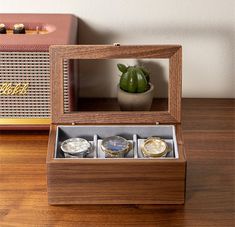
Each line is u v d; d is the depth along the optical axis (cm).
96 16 133
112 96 139
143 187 111
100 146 116
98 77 138
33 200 113
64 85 120
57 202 112
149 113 118
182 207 112
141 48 116
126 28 134
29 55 119
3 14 132
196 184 117
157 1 132
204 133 130
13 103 123
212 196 114
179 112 118
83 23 134
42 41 120
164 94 139
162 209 112
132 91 127
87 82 138
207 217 111
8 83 121
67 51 116
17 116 125
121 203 112
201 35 135
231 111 136
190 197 114
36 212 111
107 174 109
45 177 118
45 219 110
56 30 125
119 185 110
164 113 118
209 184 117
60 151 115
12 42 119
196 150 125
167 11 133
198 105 138
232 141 127
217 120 133
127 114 118
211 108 137
